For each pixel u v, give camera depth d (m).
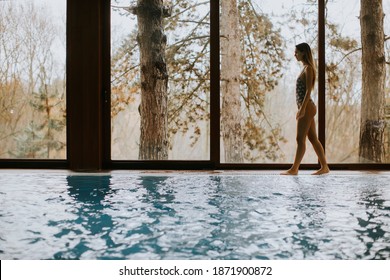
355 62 6.30
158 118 6.28
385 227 2.71
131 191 4.09
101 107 6.18
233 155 6.30
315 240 2.42
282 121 6.28
